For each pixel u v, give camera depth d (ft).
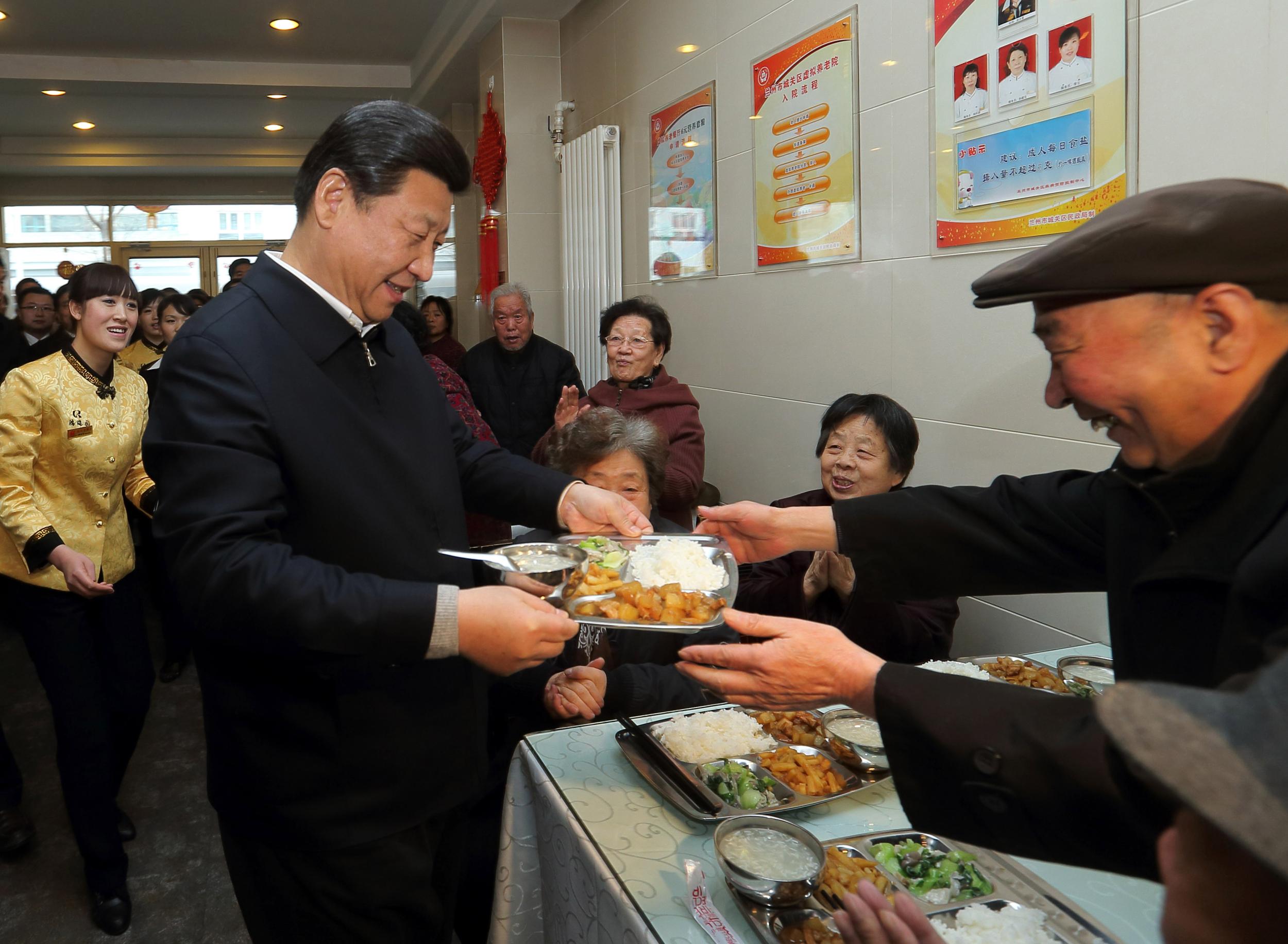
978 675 4.69
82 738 6.75
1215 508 2.22
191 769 9.45
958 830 2.49
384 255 3.56
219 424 3.35
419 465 3.95
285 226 34.65
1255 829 0.97
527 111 15.37
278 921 3.93
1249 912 1.10
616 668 5.72
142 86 20.27
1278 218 1.99
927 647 5.83
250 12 16.83
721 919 2.97
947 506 3.48
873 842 3.36
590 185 13.38
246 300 3.62
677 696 5.29
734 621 2.93
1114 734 1.10
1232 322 2.01
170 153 28.19
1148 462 2.32
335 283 3.67
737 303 9.96
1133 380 2.13
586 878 3.50
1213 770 1.01
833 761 4.00
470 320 22.65
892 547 3.54
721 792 3.73
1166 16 4.97
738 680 2.92
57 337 14.57
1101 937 2.82
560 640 3.26
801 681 2.80
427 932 4.16
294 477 3.53
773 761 3.95
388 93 21.83
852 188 7.80
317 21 17.47
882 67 7.32
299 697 3.67
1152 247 2.03
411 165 3.49
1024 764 2.27
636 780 3.96
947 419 6.85
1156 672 2.34
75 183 31.83
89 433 6.82
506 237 15.65
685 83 10.83
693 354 11.10
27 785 9.14
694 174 10.74
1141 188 5.19
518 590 3.32
